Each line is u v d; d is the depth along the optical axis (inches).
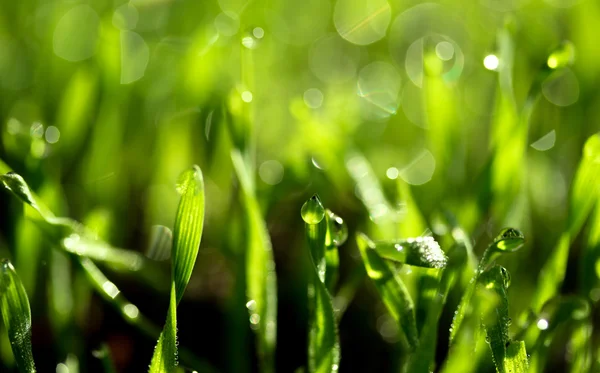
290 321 10.4
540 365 8.8
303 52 19.1
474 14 18.6
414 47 18.8
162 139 11.7
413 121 14.2
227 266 11.0
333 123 11.5
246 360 9.7
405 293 8.6
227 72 13.1
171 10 16.2
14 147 10.1
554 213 11.5
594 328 10.2
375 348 10.3
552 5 15.9
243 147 9.7
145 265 10.5
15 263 9.9
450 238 9.5
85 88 11.2
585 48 13.2
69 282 10.0
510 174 9.9
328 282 8.8
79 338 9.9
